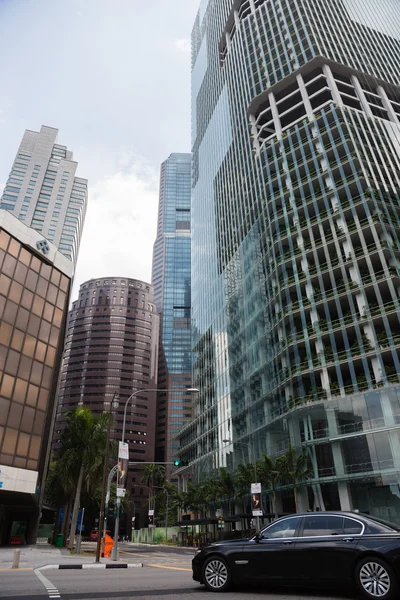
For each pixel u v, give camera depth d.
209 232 98.50
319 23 87.25
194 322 100.25
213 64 117.75
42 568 16.83
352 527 8.27
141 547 66.38
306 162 66.00
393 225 54.59
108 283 196.12
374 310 48.91
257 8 100.56
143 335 188.00
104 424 41.91
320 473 44.34
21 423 35.97
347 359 48.03
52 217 140.62
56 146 156.12
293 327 54.22
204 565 9.05
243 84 92.06
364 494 41.72
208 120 113.75
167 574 13.77
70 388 173.88
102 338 182.00
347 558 7.88
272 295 61.53
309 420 47.31
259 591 8.70
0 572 13.88
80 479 39.59
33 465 36.44
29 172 146.25
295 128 71.44
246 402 63.94
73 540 38.22
